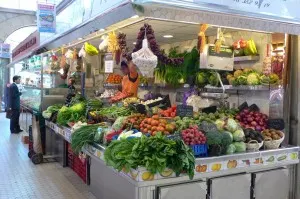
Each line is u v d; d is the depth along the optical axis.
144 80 6.11
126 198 3.15
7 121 12.23
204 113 3.95
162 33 5.05
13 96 9.33
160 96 5.54
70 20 4.03
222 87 4.27
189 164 2.73
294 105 3.84
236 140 3.30
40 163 6.01
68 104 6.14
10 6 15.45
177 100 6.15
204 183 3.03
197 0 2.25
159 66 5.28
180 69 4.88
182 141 2.80
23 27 15.80
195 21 2.35
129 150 2.83
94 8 2.90
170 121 3.40
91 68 7.10
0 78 15.41
